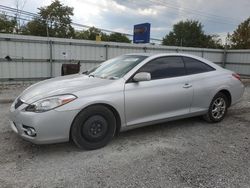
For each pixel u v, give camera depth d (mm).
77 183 2889
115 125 3994
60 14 48906
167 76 4547
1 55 12195
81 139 3703
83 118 3650
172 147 4012
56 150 3793
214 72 5293
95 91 3738
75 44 14312
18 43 12547
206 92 5020
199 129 4957
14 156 3562
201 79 4973
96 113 3756
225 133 4758
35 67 13242
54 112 3422
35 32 44781
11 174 3066
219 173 3182
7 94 9234
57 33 48531
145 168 3277
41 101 3465
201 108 5043
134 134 4582
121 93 3932
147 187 2834
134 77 4117
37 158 3520
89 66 15023
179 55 4895
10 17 35781
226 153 3812
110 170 3209
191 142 4254
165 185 2879
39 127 3373
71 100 3537
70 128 3584
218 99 5324
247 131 4898
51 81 4340
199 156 3686
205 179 3029
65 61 14133
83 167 3279
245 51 20641
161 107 4402
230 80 5438
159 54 4664
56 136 3492
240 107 7102
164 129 4914
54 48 13672
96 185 2855
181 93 4617
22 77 12930
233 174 3162
